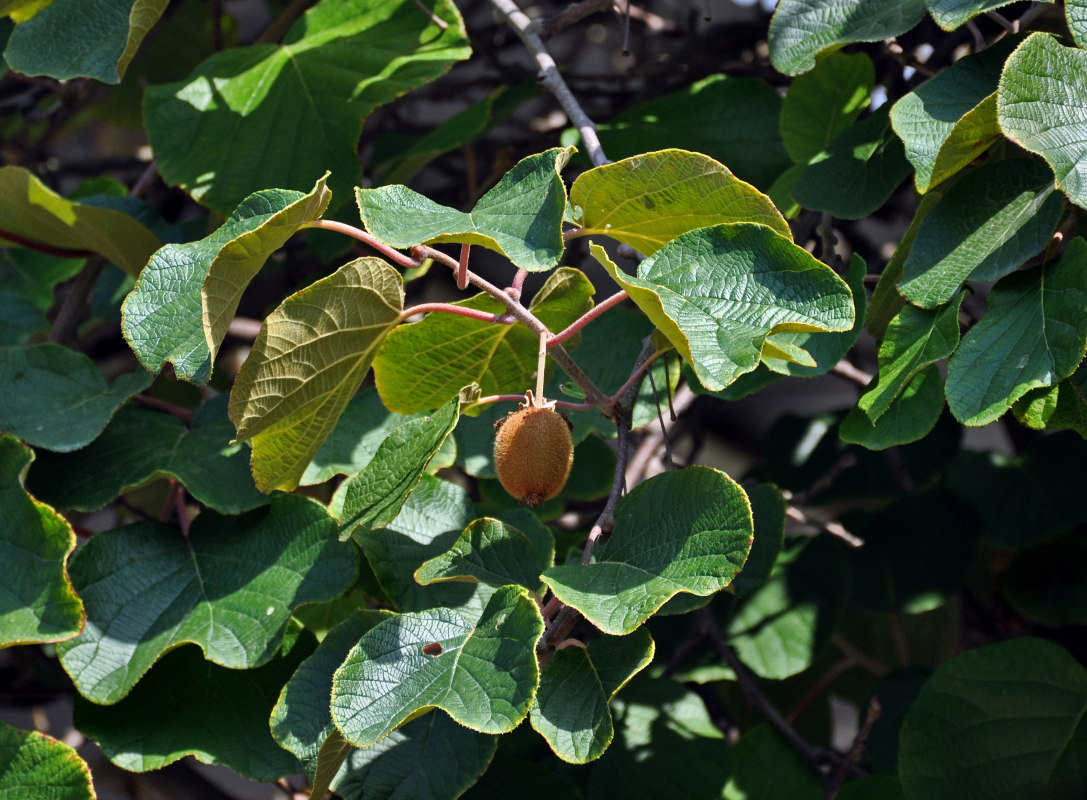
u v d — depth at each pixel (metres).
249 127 2.14
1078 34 1.85
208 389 2.22
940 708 2.04
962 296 1.88
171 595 1.94
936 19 1.88
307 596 1.93
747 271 1.79
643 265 1.80
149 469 1.98
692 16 2.59
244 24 3.83
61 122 2.66
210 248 1.79
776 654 2.16
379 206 1.79
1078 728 2.01
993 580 2.55
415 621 1.81
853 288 1.95
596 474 2.24
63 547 1.89
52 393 2.00
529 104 3.14
